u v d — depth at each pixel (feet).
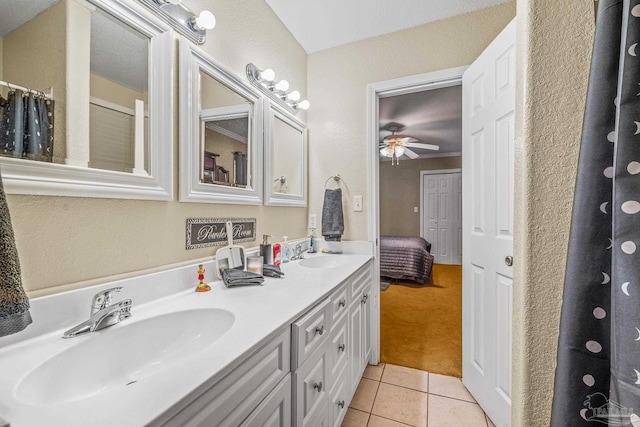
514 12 5.65
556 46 2.18
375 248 6.73
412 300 10.87
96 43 2.75
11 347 2.09
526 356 2.26
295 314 2.81
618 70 1.69
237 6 4.75
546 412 2.22
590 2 2.14
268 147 5.46
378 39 6.68
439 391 5.51
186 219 3.74
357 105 6.87
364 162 6.82
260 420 2.29
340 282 4.15
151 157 3.22
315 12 5.87
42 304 2.28
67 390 2.08
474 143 5.36
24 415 1.43
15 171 2.17
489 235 4.79
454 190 18.31
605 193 1.75
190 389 1.63
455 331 8.20
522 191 2.31
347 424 4.63
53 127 2.43
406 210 19.44
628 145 1.55
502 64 4.47
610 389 1.60
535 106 2.22
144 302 3.07
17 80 2.23
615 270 1.58
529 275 2.25
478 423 4.67
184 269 3.56
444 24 6.12
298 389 2.84
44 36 2.39
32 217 2.28
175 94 3.56
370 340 6.42
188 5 3.77
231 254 4.33
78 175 2.56
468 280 5.54
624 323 1.52
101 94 2.78
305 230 7.16
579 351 1.81
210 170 4.10
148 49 3.22
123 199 2.97
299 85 6.92
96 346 2.35
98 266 2.73
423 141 15.47
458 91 9.37
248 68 4.94
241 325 2.51
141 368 2.59
